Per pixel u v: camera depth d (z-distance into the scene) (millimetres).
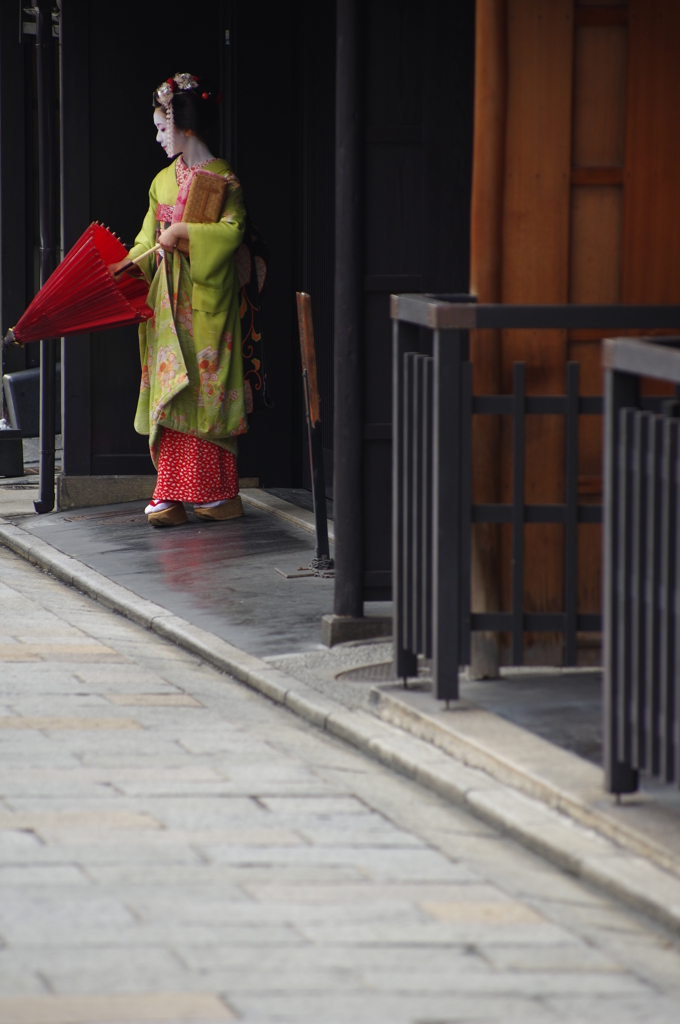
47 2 24422
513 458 12727
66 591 20016
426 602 13148
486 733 12375
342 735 13438
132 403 25328
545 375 13500
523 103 13320
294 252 25375
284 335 25516
